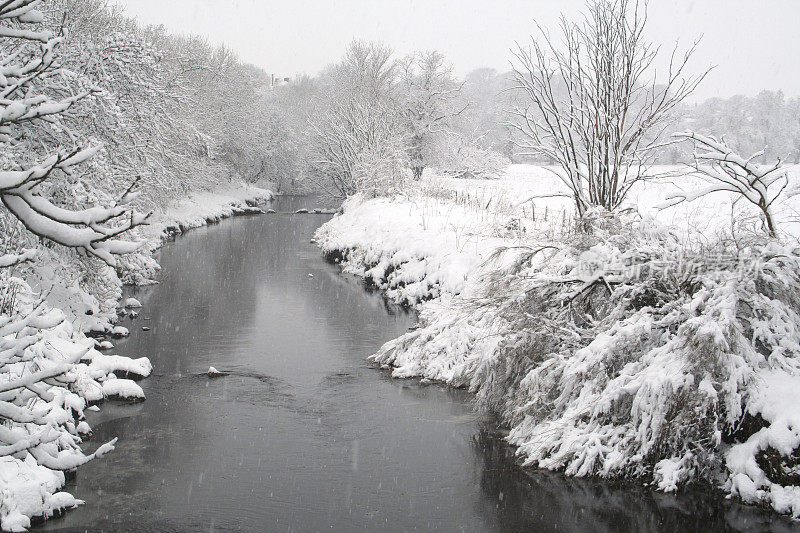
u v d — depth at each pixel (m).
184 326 17.28
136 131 19.91
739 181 10.56
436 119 48.56
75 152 3.74
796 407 8.36
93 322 16.33
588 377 9.72
